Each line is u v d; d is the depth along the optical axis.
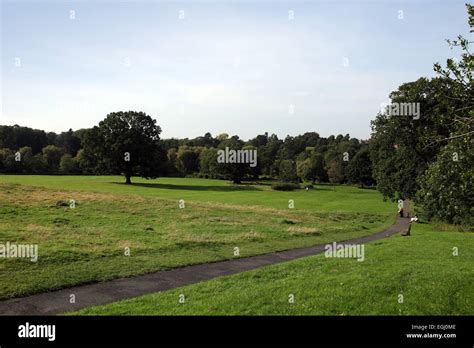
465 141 10.77
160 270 20.31
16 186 51.06
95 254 22.33
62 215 36.22
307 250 28.58
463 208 40.97
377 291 14.07
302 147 193.62
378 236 40.25
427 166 56.28
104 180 109.44
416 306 12.59
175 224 36.78
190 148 162.12
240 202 73.12
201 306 12.91
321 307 12.47
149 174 110.38
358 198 91.69
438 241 29.72
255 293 14.22
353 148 141.88
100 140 108.56
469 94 10.23
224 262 23.20
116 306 13.33
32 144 155.12
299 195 92.62
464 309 12.40
